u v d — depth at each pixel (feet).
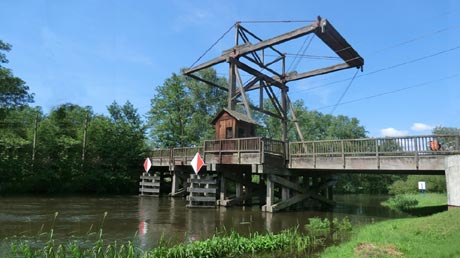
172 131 118.32
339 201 87.66
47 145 84.53
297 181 59.06
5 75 82.43
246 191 64.39
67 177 82.64
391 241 24.85
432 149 41.24
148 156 88.28
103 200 67.31
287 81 73.31
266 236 28.37
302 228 37.24
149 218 42.60
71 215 43.57
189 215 46.32
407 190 122.31
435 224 28.09
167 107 117.91
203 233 32.78
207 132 128.26
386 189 152.76
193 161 60.03
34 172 78.89
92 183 84.69
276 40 57.16
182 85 120.37
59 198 68.80
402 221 34.99
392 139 44.55
